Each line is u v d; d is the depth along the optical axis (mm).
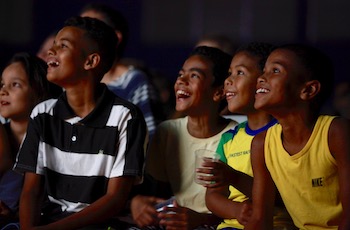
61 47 4230
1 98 4543
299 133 3633
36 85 4562
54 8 8180
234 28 8023
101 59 4254
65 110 4230
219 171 3809
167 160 4449
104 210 4055
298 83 3623
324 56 3703
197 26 8078
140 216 4113
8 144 4504
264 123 4121
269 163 3689
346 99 6238
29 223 4109
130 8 8133
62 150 4188
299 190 3646
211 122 4398
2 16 8320
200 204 4375
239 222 3879
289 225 3959
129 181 4137
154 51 8133
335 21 7836
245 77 4129
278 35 7945
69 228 4004
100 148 4152
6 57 8203
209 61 4383
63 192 4191
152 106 5211
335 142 3561
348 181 3516
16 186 4516
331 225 3660
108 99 4246
